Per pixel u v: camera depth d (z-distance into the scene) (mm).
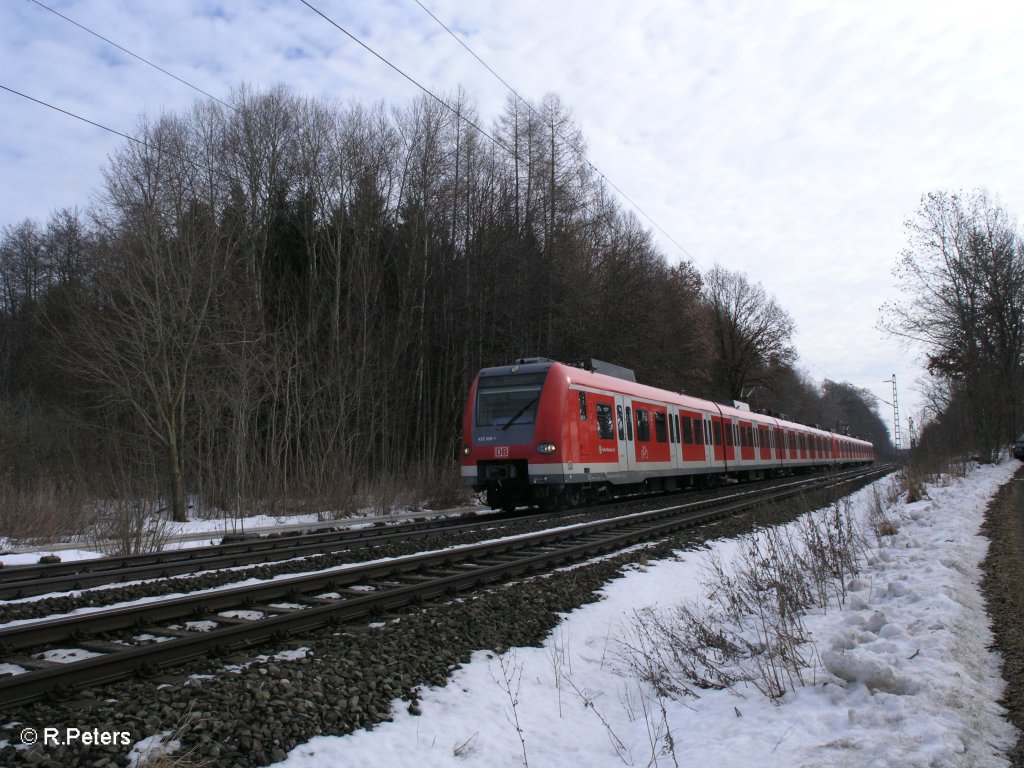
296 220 34125
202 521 19016
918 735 3766
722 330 59875
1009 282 35344
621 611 7684
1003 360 36219
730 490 26125
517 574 9164
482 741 4352
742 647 6145
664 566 10305
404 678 5043
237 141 32531
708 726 4484
